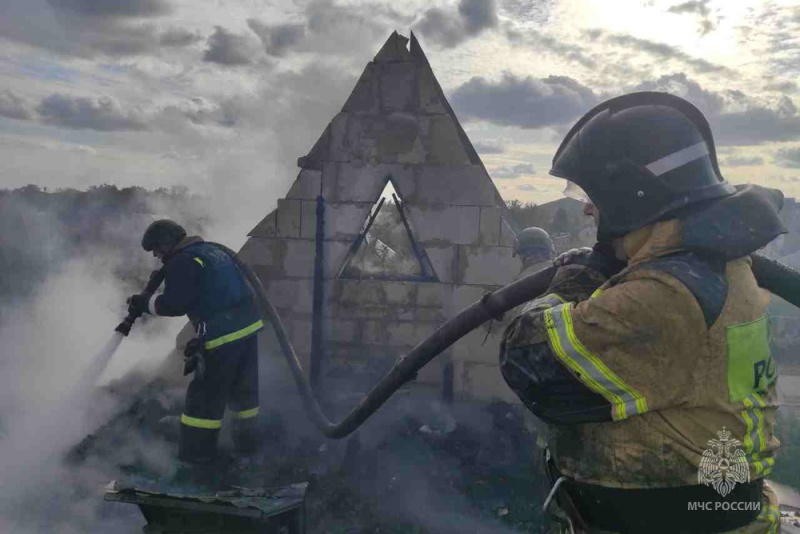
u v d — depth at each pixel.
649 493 1.17
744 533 1.19
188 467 4.13
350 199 5.84
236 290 4.29
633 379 1.13
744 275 1.23
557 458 1.31
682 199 1.19
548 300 1.28
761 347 1.21
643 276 1.15
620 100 1.38
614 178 1.25
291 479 4.11
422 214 5.80
